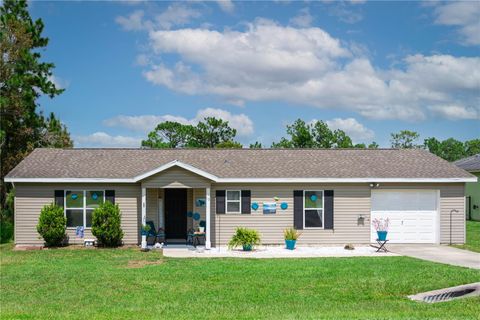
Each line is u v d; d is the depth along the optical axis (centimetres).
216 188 2441
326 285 1518
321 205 2472
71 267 1825
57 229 2344
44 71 3394
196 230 2388
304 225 2459
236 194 2456
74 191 2439
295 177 2431
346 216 2478
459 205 2522
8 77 3238
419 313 1155
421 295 1401
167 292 1430
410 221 2520
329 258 2047
